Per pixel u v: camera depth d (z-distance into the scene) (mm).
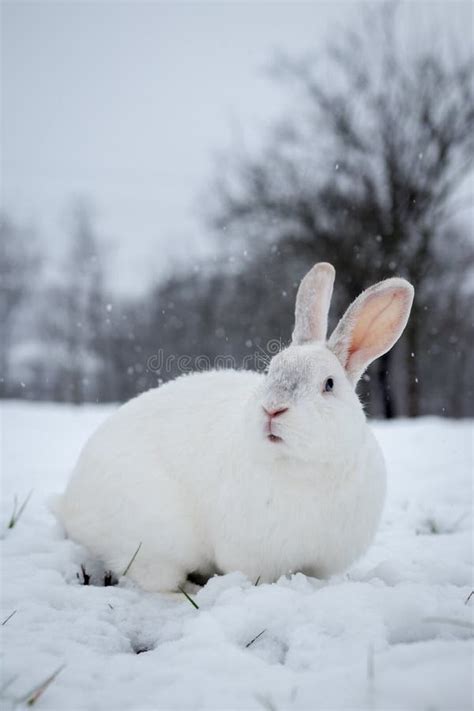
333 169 5758
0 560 1285
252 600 1094
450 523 1490
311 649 1011
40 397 8000
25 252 8422
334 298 5445
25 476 1833
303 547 1192
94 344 7637
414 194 5508
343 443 1160
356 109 6012
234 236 5867
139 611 1175
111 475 1282
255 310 5727
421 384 7355
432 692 894
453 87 5859
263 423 1138
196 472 1253
